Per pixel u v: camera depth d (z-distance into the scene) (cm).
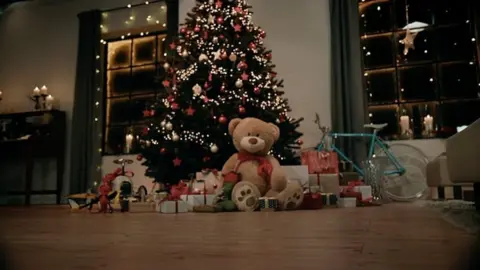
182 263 58
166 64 416
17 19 616
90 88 529
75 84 538
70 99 565
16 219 190
